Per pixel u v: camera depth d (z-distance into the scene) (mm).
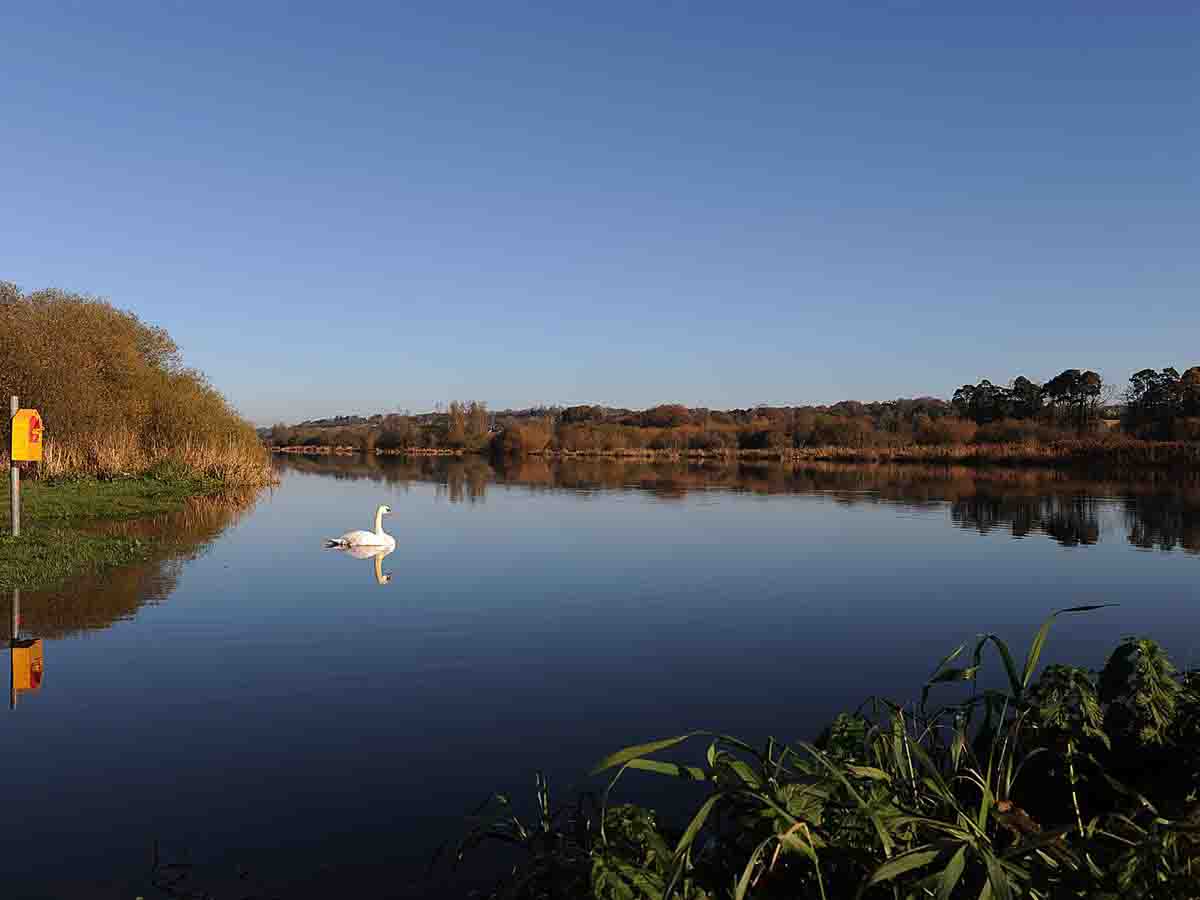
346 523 23359
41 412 32219
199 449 38406
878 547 18547
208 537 19469
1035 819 4086
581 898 3162
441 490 37062
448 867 4754
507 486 39875
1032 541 19562
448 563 16359
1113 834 3385
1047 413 87375
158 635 10180
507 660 9266
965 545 18828
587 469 58750
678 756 6344
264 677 8508
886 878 2939
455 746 6629
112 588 12969
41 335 33594
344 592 13195
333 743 6699
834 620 11367
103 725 7086
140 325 43719
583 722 7203
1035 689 4500
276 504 29234
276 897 4426
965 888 3209
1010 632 10594
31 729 6980
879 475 48719
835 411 122875
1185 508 27531
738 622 11242
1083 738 4320
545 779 5961
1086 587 13805
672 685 8305
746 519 24297
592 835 3801
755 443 84688
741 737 6793
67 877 4633
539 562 16516
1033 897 3014
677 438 88500
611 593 13297
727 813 3814
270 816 5410
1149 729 4195
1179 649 9586
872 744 4262
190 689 8086
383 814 5434
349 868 4734
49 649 9469
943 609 12016
